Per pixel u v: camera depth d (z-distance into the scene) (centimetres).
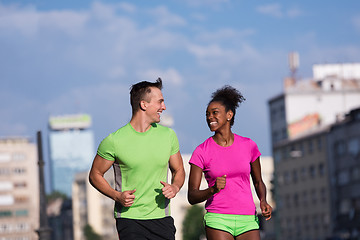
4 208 14962
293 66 11669
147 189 698
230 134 737
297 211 10644
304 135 10475
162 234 701
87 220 14975
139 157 695
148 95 702
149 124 708
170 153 712
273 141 12112
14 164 15188
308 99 11550
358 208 9106
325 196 9869
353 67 11756
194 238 11000
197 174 730
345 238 9050
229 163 727
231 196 726
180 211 12962
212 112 733
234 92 737
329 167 9744
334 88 11525
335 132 9531
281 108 11769
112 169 718
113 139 696
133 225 695
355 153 9119
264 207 738
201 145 737
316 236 10106
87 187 14900
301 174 10500
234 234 730
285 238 10931
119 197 682
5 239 14850
